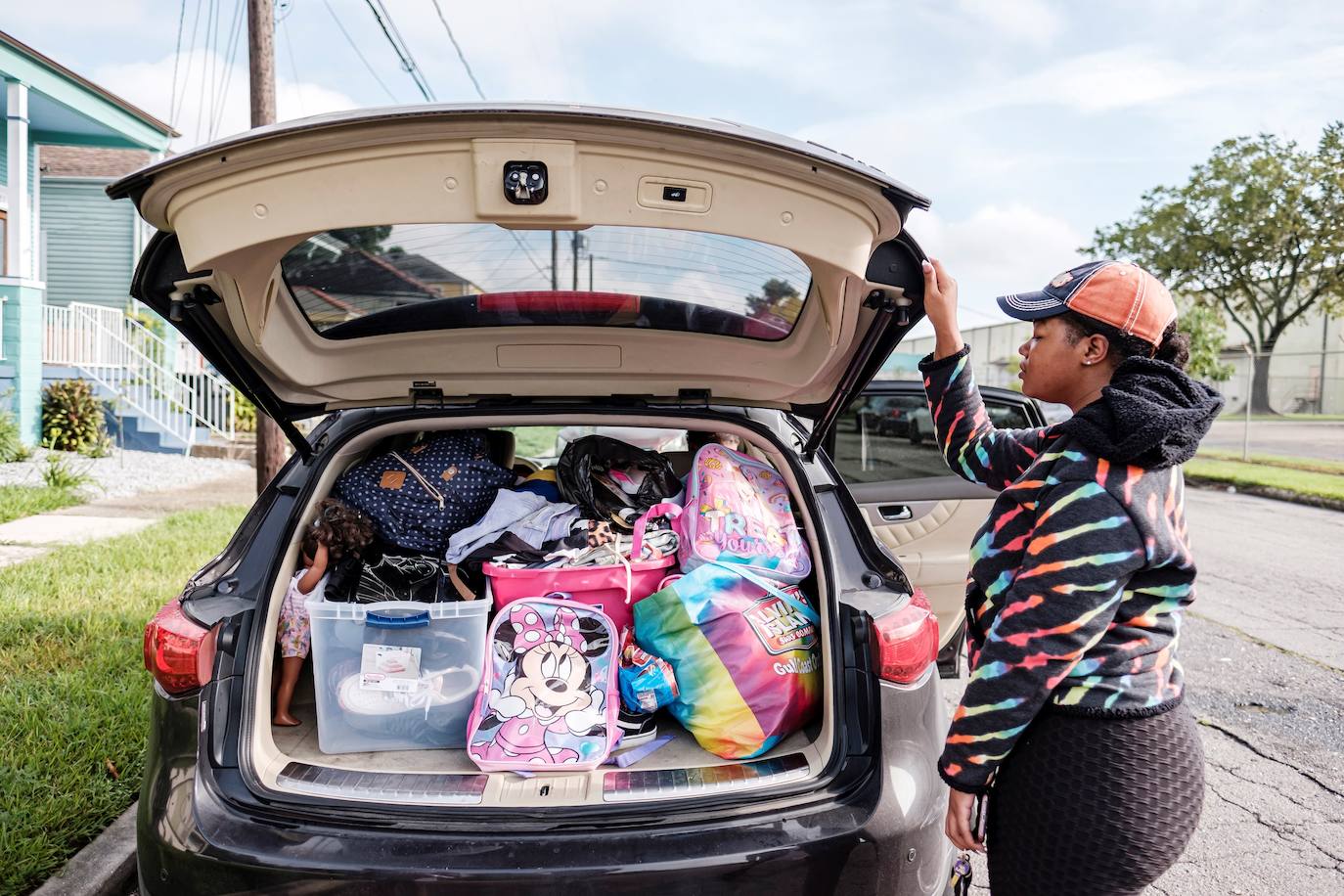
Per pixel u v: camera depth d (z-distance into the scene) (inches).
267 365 90.5
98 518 301.9
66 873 98.0
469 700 85.9
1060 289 64.4
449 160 63.6
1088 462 57.2
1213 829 118.1
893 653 77.3
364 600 95.7
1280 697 165.3
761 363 97.2
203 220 66.9
